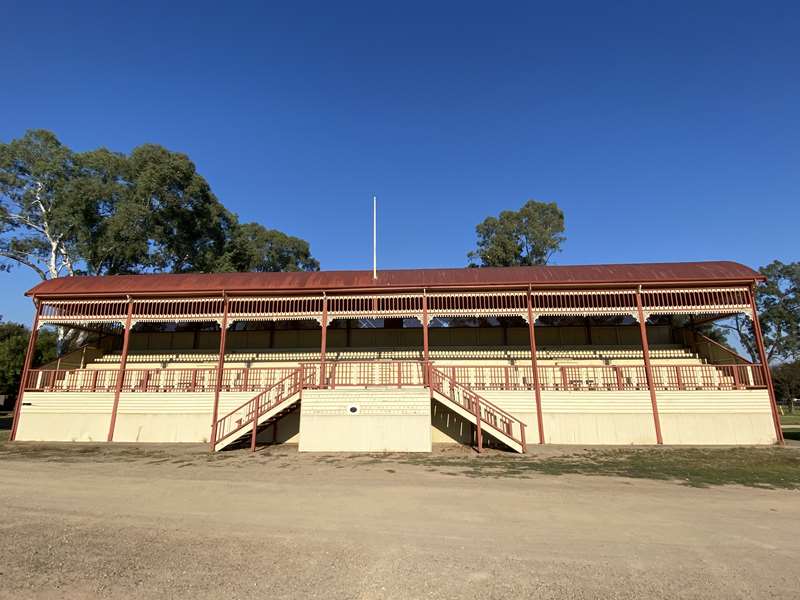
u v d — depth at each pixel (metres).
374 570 5.71
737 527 7.50
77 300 19.89
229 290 19.38
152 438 18.89
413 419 16.39
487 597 5.02
